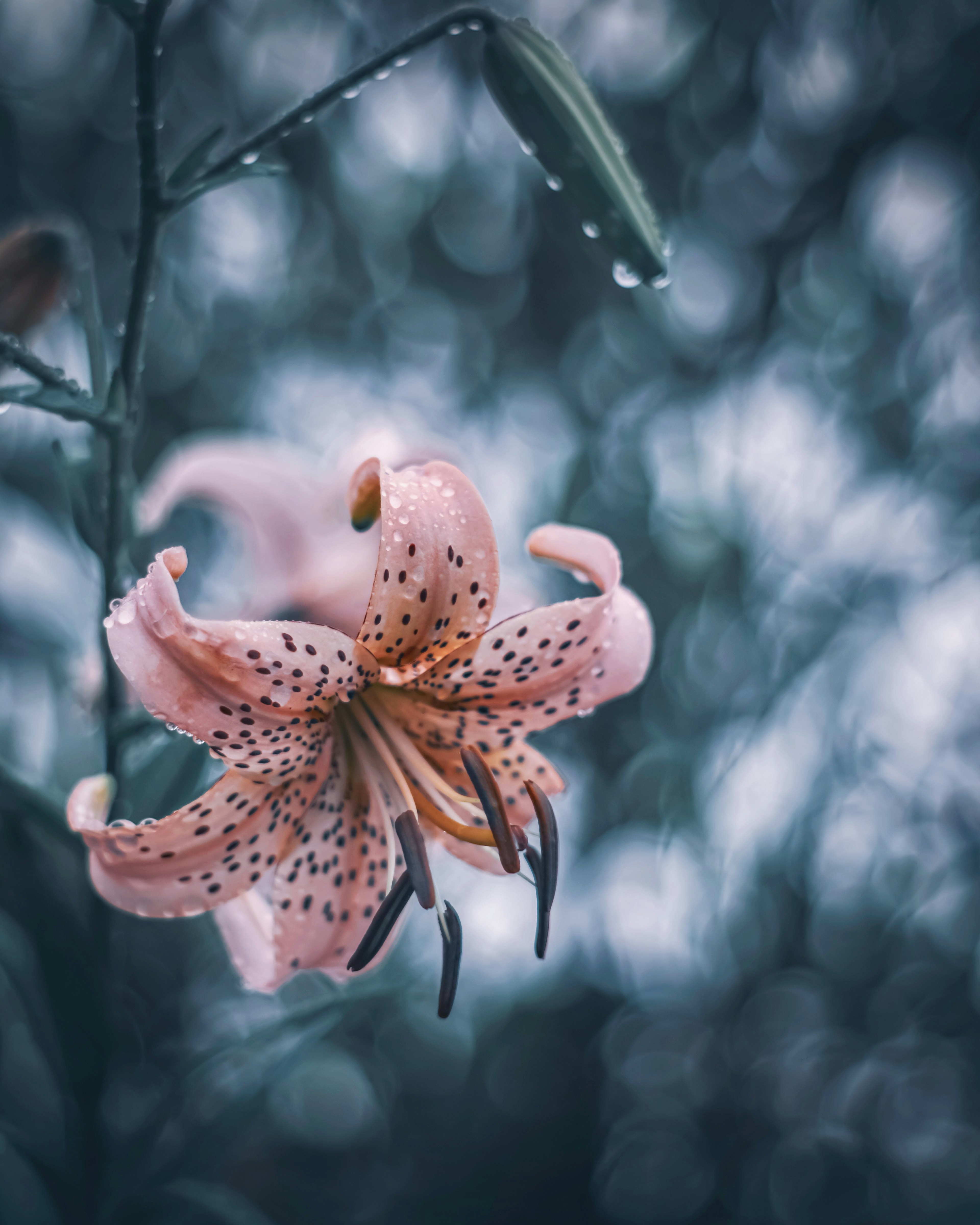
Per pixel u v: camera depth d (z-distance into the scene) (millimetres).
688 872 799
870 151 846
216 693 429
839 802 830
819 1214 837
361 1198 778
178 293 749
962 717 805
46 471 652
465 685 458
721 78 822
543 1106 837
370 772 462
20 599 640
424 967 631
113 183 761
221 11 761
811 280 856
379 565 437
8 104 698
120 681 472
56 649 619
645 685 805
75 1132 499
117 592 468
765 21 807
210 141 463
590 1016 859
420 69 770
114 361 696
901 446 831
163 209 456
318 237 797
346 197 786
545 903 455
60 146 745
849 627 825
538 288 845
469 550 444
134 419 463
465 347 828
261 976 466
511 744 472
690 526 801
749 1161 855
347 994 515
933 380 843
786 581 831
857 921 857
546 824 458
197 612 668
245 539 531
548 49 489
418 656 450
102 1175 492
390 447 525
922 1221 834
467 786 473
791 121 839
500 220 834
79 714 552
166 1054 622
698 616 805
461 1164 807
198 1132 506
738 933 822
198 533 683
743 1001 849
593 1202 828
